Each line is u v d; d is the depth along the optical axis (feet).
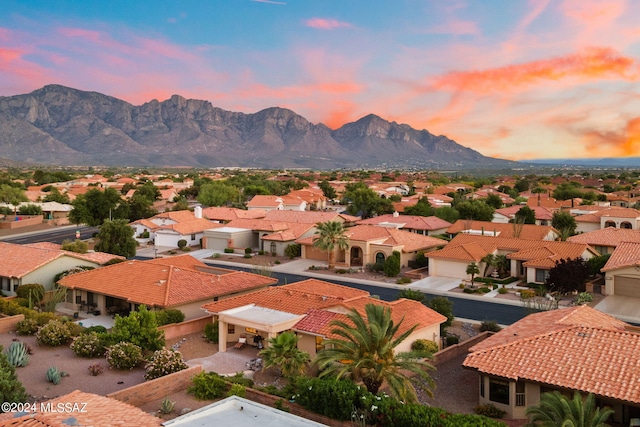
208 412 67.41
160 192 515.09
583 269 173.06
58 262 167.02
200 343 122.62
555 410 64.95
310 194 478.59
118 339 105.29
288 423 65.16
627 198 425.69
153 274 149.89
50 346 109.09
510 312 156.35
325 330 107.45
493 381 87.30
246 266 231.50
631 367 79.71
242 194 484.74
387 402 74.33
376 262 224.33
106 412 63.46
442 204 392.27
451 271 205.57
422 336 116.26
